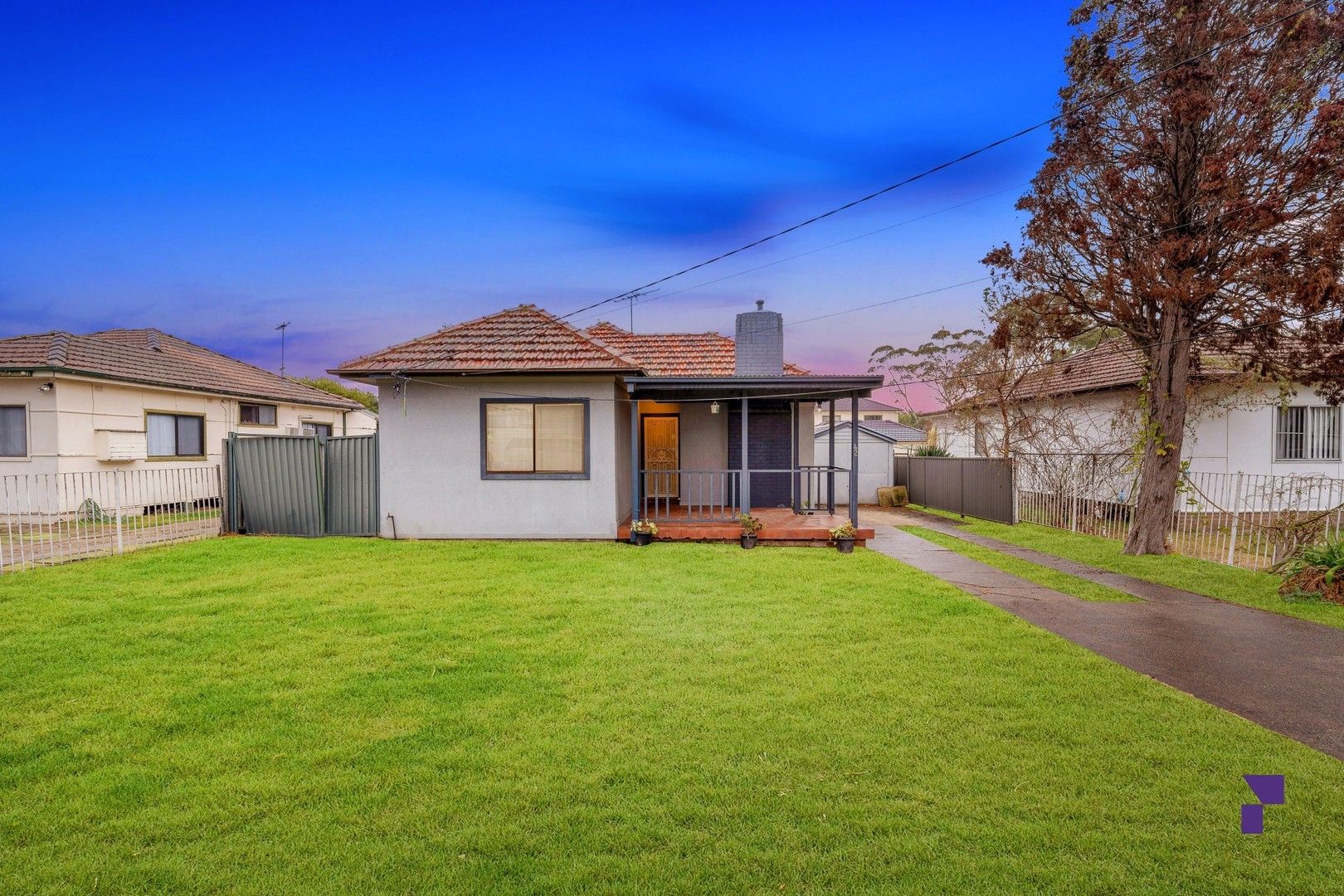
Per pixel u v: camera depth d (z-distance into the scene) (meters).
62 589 8.08
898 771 3.71
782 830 3.14
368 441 12.43
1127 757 3.89
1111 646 6.17
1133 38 10.48
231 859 2.92
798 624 6.70
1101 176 10.91
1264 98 9.44
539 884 2.75
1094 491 14.66
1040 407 19.34
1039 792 3.48
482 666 5.44
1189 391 12.30
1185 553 11.67
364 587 8.34
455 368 11.55
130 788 3.50
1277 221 9.27
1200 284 10.21
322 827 3.17
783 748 3.97
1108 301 11.38
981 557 11.13
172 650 5.84
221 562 9.86
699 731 4.21
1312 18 9.12
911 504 22.11
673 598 7.77
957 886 2.74
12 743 4.01
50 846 3.00
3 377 14.29
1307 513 11.02
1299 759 3.88
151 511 16.12
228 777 3.62
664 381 11.66
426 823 3.20
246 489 12.89
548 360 11.75
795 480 13.98
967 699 4.74
